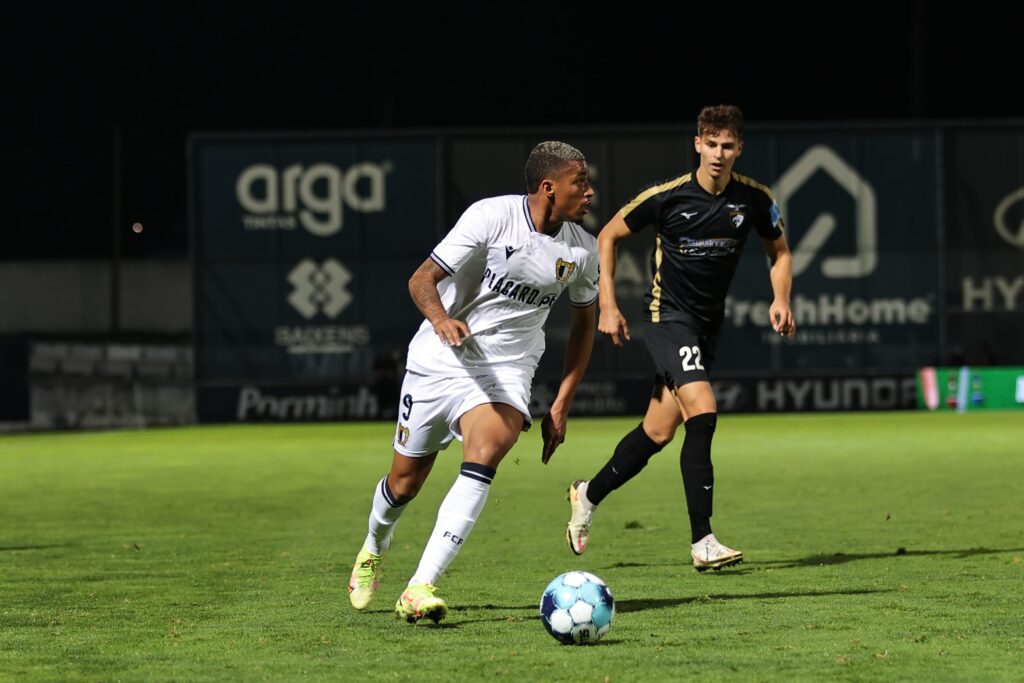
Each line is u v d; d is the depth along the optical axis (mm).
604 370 75625
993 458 43375
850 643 14320
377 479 39625
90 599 18141
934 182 75750
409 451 16188
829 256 75875
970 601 17016
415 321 76500
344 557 22500
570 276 15859
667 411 20922
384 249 76500
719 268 21172
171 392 91812
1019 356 75562
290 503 32688
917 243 75875
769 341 75625
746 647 14141
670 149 75312
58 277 97500
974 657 13578
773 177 76000
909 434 56250
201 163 76562
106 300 97500
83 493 36031
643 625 15508
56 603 17812
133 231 106562
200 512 30703
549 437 16797
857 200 75812
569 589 14383
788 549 22734
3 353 86125
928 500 30859
